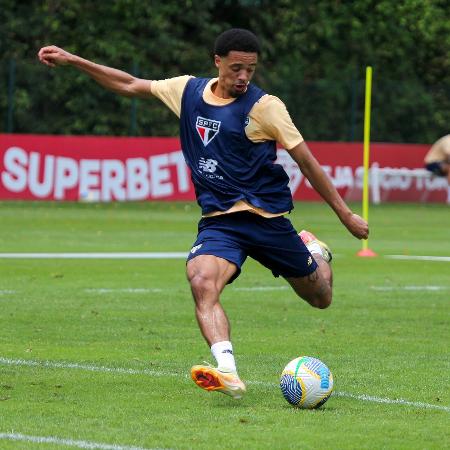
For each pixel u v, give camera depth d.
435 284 47.44
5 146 94.12
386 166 109.25
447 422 21.92
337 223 83.56
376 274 51.06
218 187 23.86
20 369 26.92
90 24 117.00
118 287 44.34
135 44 118.62
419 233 76.56
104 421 21.47
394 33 132.38
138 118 108.75
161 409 22.66
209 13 124.06
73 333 32.88
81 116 106.19
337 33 131.12
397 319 37.09
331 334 33.66
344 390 25.02
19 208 89.19
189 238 68.19
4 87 102.88
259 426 21.22
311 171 23.66
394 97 115.12
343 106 112.62
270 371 27.31
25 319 35.44
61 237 67.00
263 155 23.80
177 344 31.20
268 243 24.14
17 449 19.20
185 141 24.28
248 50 23.38
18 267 50.84
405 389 25.23
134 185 98.06
